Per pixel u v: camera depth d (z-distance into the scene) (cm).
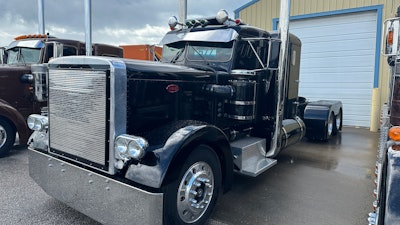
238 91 379
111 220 249
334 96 974
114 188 244
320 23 981
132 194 235
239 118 380
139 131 285
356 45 924
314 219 315
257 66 422
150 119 294
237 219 314
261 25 1074
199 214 285
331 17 960
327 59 978
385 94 872
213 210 309
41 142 323
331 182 428
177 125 294
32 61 671
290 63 514
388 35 238
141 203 231
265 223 306
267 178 443
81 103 269
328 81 982
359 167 502
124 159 243
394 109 238
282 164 518
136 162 247
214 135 285
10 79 578
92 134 262
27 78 591
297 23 1024
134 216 235
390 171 196
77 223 298
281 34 402
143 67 284
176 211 258
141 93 283
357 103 936
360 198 372
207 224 301
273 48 411
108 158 253
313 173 468
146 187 240
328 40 971
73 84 274
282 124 452
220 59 397
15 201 348
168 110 311
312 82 1012
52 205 338
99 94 253
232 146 380
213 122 373
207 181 288
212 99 369
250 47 414
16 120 530
